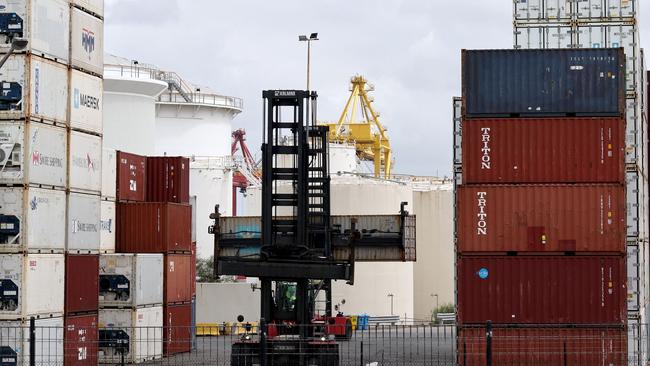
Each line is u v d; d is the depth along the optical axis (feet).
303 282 198.18
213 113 538.06
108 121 428.56
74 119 206.49
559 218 195.83
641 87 239.91
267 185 200.13
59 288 199.72
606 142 196.75
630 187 219.41
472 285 196.34
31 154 190.29
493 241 196.65
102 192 259.39
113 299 243.60
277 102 201.77
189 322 280.92
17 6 190.60
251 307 388.57
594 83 198.08
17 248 188.44
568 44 233.55
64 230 202.18
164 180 291.38
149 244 267.59
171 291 269.44
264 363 172.96
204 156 526.57
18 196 189.26
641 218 226.79
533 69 199.31
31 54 190.39
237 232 214.07
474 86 200.03
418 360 231.30
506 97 199.52
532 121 198.29
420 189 512.63
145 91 435.53
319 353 188.44
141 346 246.06
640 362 201.05
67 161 203.41
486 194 197.57
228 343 312.71
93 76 214.69
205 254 508.94
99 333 242.99
